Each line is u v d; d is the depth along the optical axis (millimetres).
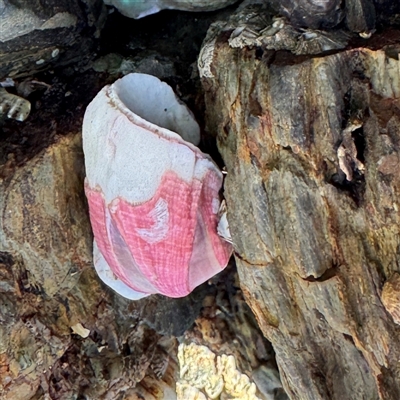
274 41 111
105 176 119
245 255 125
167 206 117
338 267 113
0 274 140
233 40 115
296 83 106
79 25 133
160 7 138
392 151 101
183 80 139
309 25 110
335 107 105
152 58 140
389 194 102
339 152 104
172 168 115
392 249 106
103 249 132
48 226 138
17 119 138
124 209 118
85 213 143
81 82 141
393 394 113
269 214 117
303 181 110
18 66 134
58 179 136
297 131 108
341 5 108
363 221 108
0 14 116
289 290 123
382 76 102
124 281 138
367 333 113
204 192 121
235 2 134
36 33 125
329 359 125
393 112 101
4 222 134
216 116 124
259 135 113
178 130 127
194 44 141
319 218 112
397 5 109
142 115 125
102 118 119
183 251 122
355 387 123
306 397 131
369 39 106
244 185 118
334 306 115
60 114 138
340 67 104
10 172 133
